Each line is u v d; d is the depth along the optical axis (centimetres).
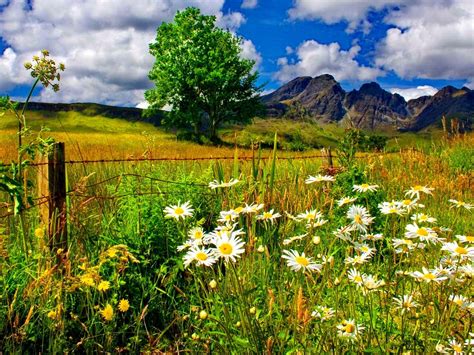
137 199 419
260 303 285
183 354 288
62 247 342
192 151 1377
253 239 312
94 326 299
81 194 388
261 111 5150
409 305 245
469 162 988
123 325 299
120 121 16975
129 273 345
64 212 349
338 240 379
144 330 319
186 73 4869
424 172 820
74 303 306
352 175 525
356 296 293
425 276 247
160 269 348
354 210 290
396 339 257
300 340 228
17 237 362
